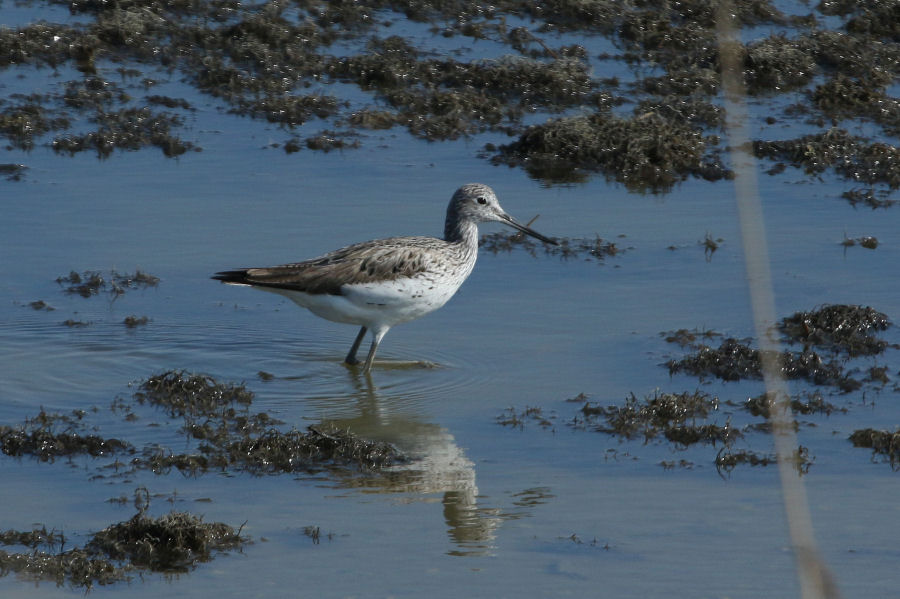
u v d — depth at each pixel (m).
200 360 14.31
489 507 10.91
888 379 13.67
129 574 9.70
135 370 13.95
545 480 11.47
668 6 26.53
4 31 23.95
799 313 14.99
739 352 14.06
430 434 12.52
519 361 14.25
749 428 12.53
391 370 14.19
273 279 14.06
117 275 16.20
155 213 18.02
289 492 11.20
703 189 19.75
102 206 18.22
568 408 13.05
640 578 9.62
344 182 19.28
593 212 18.75
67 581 9.57
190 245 17.00
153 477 11.44
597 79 23.67
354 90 23.27
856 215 18.42
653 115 21.62
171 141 20.44
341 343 15.03
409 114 22.17
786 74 23.94
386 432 12.58
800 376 13.75
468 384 13.72
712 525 10.54
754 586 9.49
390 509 10.86
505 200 19.05
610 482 11.42
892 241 17.44
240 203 18.38
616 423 12.56
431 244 14.58
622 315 15.41
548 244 17.58
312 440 12.06
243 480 11.44
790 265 16.67
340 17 25.94
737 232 17.97
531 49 24.77
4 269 16.23
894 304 15.46
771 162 20.61
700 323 15.12
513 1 26.91
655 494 11.15
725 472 11.61
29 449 11.88
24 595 9.35
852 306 14.98
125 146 20.52
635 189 19.75
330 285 14.03
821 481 11.37
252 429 12.53
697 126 22.00
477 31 25.48
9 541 10.13
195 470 11.59
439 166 20.14
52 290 15.79
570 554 10.04
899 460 11.80
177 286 16.03
